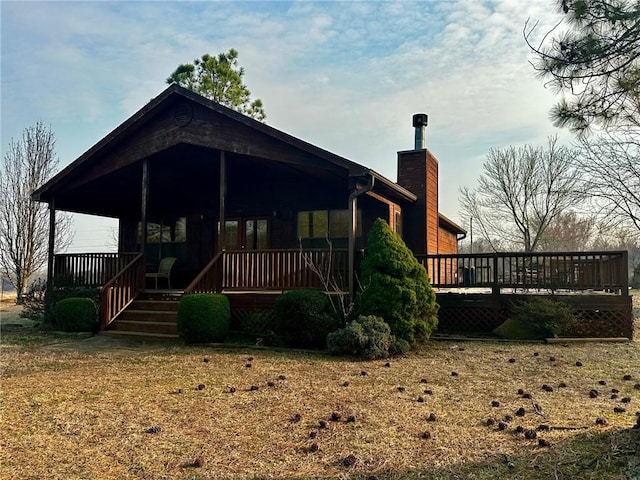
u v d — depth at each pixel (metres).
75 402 5.04
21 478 3.21
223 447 3.71
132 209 16.05
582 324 9.40
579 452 3.40
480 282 10.16
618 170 18.08
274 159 9.93
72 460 3.50
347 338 7.56
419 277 8.62
